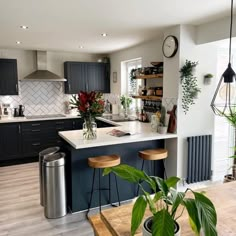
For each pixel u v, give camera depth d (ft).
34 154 17.16
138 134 11.07
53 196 9.60
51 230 8.90
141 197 3.18
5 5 8.06
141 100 15.75
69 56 19.27
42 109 18.94
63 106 19.58
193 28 11.04
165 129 11.24
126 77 18.17
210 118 12.18
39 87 18.70
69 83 18.42
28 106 18.48
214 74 11.90
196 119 11.79
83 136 10.48
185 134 11.60
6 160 16.57
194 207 2.81
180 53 10.91
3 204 10.85
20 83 18.03
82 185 10.26
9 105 17.67
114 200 11.00
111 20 9.95
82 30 11.59
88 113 9.92
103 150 10.54
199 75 11.53
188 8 8.48
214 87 12.02
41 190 10.28
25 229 8.95
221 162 13.04
